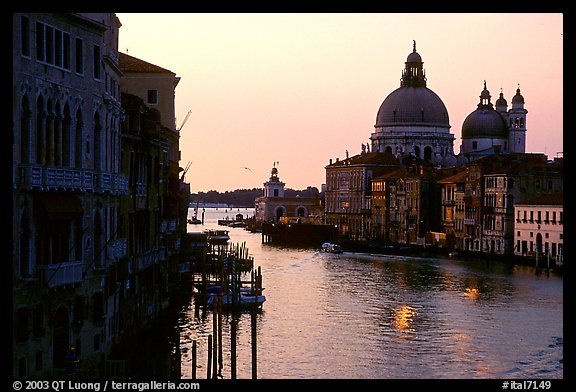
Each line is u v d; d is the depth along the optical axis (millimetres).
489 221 146000
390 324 72438
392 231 187875
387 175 196125
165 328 66375
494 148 198625
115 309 50062
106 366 45062
